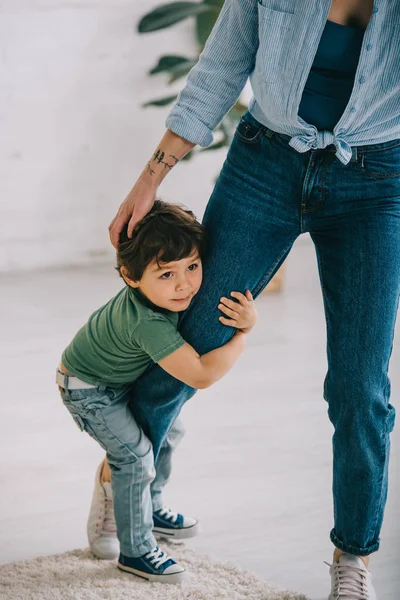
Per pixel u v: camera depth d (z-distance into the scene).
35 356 3.83
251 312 2.11
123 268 2.08
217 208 2.10
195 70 2.08
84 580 2.27
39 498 2.74
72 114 4.66
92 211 4.84
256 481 2.82
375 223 1.97
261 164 2.02
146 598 2.18
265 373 3.66
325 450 3.02
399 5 1.77
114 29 4.60
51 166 4.70
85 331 2.20
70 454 3.02
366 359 1.98
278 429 3.17
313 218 2.03
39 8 4.47
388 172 1.95
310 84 1.91
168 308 2.07
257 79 1.95
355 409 2.00
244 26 1.97
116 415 2.20
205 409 3.33
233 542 2.49
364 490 2.04
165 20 4.56
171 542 2.49
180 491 2.75
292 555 2.44
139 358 2.15
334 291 2.03
